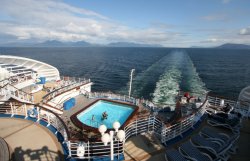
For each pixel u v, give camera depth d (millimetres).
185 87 43281
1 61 20109
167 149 9703
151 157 9039
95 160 8438
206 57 134750
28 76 20062
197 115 13141
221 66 84188
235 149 9625
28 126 10812
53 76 23547
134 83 47188
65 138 8883
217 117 12633
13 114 12133
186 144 9367
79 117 15180
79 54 162125
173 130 11148
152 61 98812
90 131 12469
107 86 45281
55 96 16812
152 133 11297
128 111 16906
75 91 19844
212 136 10211
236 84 49406
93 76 57000
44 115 12664
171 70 65375
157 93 38250
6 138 9484
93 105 17281
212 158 8531
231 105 15242
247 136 11172
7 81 17125
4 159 7676
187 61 96562
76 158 8305
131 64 85438
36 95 17531
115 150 9195
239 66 86375
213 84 48594
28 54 156500
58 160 8055
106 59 112688
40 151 8570
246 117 13648
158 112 16484
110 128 13469
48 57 123625
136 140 10516
